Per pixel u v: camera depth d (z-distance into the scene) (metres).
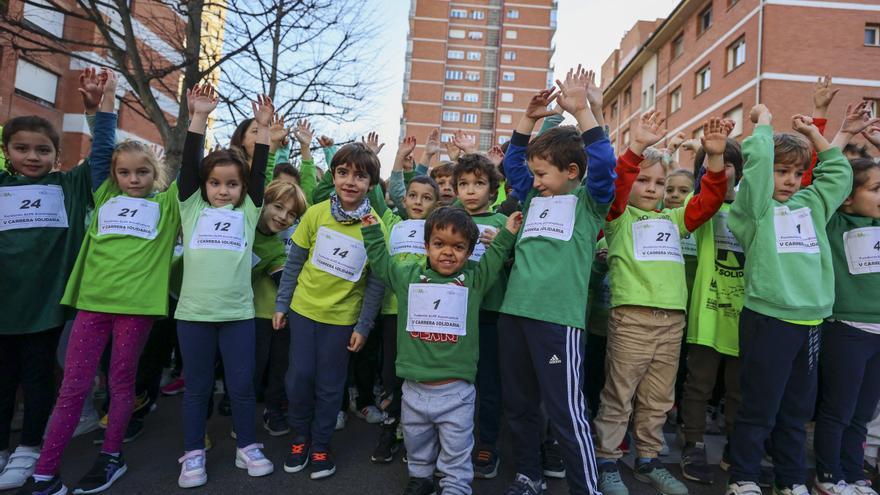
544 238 2.67
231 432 3.61
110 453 2.78
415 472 2.71
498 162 5.02
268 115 3.24
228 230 3.00
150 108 7.86
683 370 3.91
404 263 2.92
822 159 2.92
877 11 18.17
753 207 2.74
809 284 2.68
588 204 2.73
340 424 3.79
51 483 2.61
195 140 3.04
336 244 3.08
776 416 2.78
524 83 68.25
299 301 3.09
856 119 3.10
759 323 2.70
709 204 2.95
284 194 3.66
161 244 3.01
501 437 3.74
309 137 4.74
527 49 68.44
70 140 17.23
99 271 2.84
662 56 26.55
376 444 3.48
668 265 2.97
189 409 2.86
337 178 3.08
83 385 2.75
